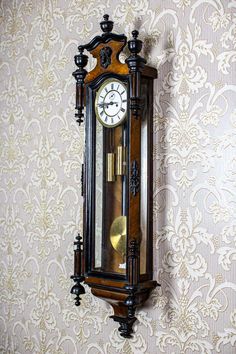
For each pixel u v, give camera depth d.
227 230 1.93
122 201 2.06
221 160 1.95
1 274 2.82
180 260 2.05
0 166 2.83
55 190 2.54
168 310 2.09
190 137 2.03
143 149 2.10
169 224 2.09
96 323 2.36
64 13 2.52
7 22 2.80
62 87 2.52
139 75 2.00
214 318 1.96
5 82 2.80
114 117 2.09
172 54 2.09
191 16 2.04
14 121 2.75
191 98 2.03
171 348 2.08
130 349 2.21
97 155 2.16
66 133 2.50
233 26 1.93
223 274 1.94
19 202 2.72
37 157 2.63
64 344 2.49
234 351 1.90
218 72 1.96
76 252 2.21
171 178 2.08
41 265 2.60
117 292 2.05
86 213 2.18
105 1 2.35
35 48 2.65
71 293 2.22
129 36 2.24
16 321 2.74
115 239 2.08
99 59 2.14
